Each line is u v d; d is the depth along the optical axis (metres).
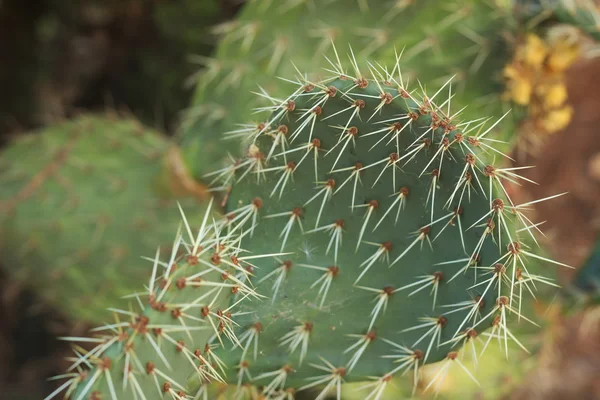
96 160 1.07
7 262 1.08
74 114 1.34
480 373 0.97
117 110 1.35
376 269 0.81
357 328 0.81
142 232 1.04
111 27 1.33
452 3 0.96
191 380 0.80
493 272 0.77
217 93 1.01
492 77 0.96
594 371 1.24
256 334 0.81
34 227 1.06
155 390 0.73
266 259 0.82
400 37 0.96
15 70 1.29
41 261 1.06
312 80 0.97
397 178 0.80
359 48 0.97
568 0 0.95
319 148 0.80
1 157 1.10
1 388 1.19
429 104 0.78
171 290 0.73
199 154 1.02
